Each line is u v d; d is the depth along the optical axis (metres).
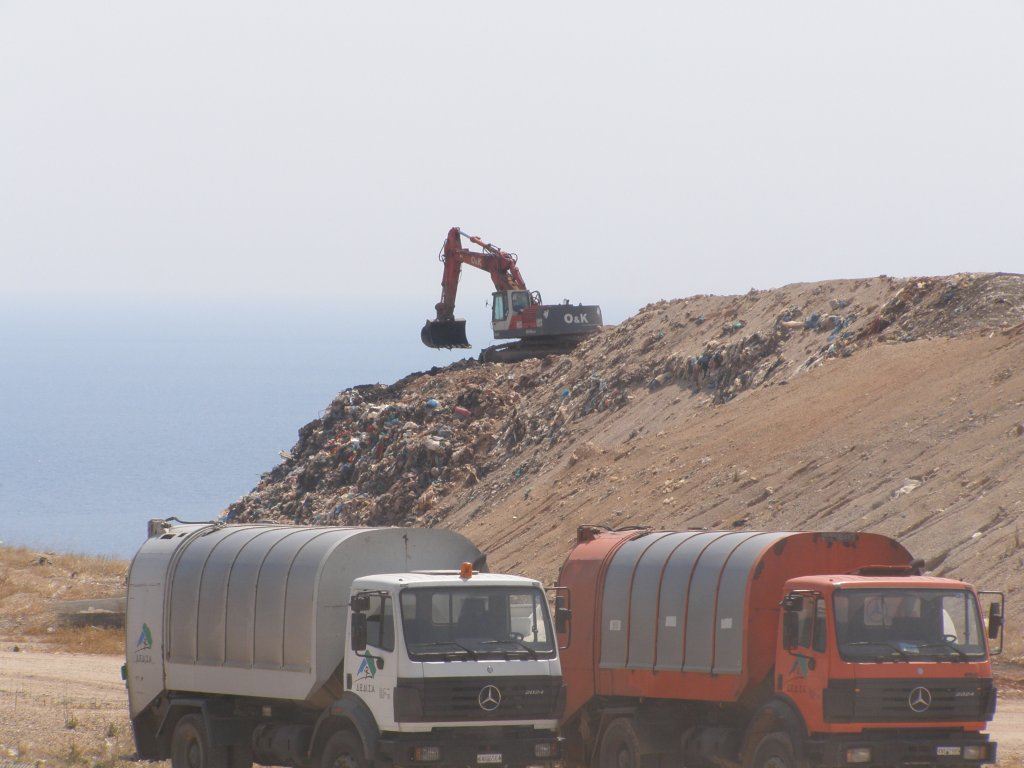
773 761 59.84
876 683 57.88
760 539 66.06
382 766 61.50
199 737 74.06
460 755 60.88
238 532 77.00
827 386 168.88
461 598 63.00
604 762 69.62
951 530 115.62
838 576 60.81
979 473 123.00
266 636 70.62
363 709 63.25
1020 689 89.44
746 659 63.19
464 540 71.94
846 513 130.00
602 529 76.94
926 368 157.25
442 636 62.16
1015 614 98.81
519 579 64.44
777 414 168.25
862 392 160.75
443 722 61.00
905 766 58.81
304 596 68.56
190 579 76.25
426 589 62.56
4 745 83.44
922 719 58.31
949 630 59.69
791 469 148.25
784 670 60.59
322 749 66.94
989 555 107.94
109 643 144.38
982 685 59.09
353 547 69.12
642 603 69.19
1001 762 69.44
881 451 140.38
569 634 72.31
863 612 58.91
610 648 70.75
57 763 78.69
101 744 85.88
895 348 169.50
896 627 59.19
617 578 71.06
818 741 58.03
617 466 181.50
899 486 129.75
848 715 57.59
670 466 170.75
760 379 188.25
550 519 176.38
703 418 185.25
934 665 58.56
